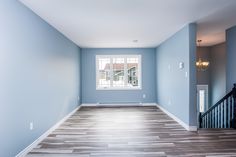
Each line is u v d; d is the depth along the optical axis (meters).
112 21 3.95
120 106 7.59
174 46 5.23
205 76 8.13
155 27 4.48
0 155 2.44
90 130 4.36
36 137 3.48
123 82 7.92
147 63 7.78
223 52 7.09
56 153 3.09
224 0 2.89
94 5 3.07
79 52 7.40
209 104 8.07
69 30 4.69
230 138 3.74
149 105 7.73
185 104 4.45
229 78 4.68
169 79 5.79
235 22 4.12
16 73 2.80
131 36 5.46
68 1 2.90
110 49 7.71
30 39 3.24
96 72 7.77
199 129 4.35
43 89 3.80
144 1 2.91
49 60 4.14
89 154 3.05
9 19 2.62
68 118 5.55
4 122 2.53
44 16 3.60
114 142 3.58
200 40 6.53
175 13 3.49
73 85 6.35
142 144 3.47
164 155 2.99
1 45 2.45
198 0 2.89
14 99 2.76
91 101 7.75
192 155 2.98
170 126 4.64
